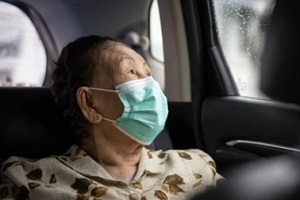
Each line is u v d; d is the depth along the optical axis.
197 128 2.35
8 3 3.75
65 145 1.81
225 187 0.51
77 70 1.66
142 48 3.85
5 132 1.73
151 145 1.99
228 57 2.33
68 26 4.00
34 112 1.79
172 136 2.38
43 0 3.82
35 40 3.91
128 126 1.63
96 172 1.56
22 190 1.51
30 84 3.82
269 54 1.08
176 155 1.75
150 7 3.86
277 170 0.55
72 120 1.70
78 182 1.53
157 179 1.64
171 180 1.64
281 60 1.06
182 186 1.64
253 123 2.10
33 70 3.92
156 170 1.65
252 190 0.50
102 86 1.64
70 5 3.94
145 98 1.64
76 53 1.69
